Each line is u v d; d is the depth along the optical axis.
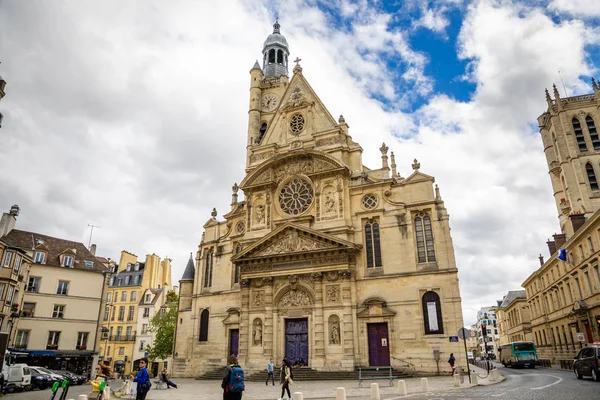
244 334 39.81
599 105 72.38
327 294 37.66
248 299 40.69
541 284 59.12
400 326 35.16
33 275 48.88
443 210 36.94
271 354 37.88
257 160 46.91
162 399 23.08
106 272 54.84
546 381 24.61
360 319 36.44
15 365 31.62
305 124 46.06
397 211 38.41
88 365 50.59
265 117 56.72
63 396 14.88
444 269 35.16
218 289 44.97
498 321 108.56
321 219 40.75
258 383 33.28
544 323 58.22
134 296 81.56
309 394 23.27
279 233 40.59
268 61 63.59
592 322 38.75
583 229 38.19
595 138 72.12
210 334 43.47
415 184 38.72
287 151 44.59
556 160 77.44
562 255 43.19
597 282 37.38
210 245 47.56
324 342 36.47
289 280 39.31
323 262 38.41
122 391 26.97
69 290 51.12
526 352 48.53
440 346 33.56
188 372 43.56
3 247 41.53
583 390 18.17
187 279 49.19
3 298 40.81
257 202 44.84
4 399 25.06
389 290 36.38
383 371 33.59
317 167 42.41
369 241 38.75
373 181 40.25
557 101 75.69
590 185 69.62
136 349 77.12
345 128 43.75
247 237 43.81
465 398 17.47
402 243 37.41
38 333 47.59
